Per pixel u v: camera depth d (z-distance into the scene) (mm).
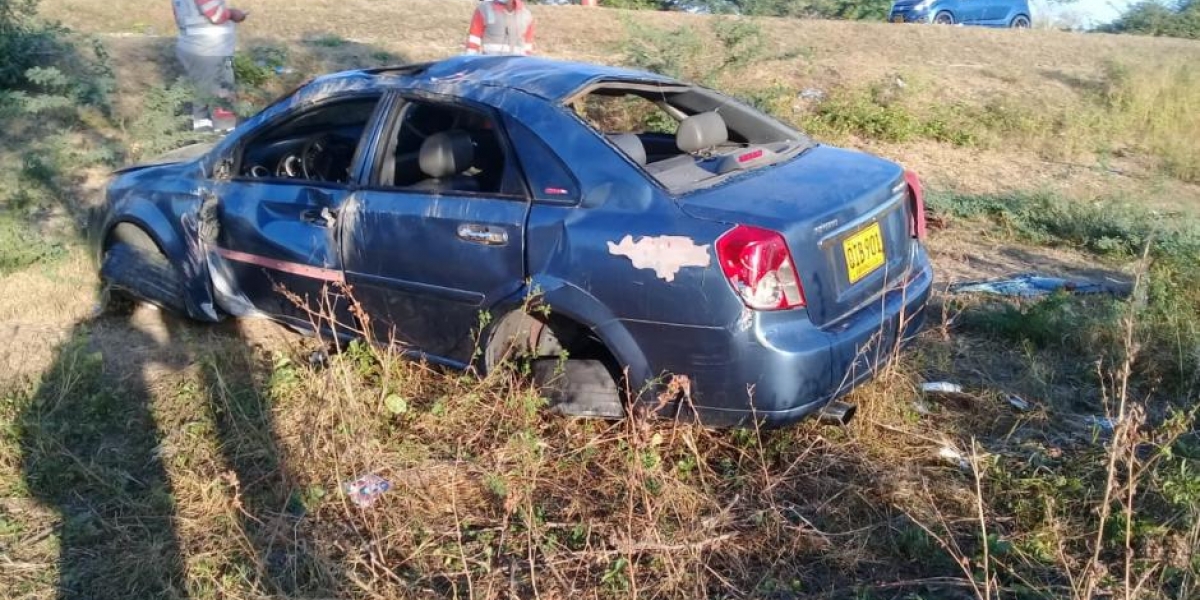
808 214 3686
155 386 4711
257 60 10602
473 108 4215
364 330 4441
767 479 3744
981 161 9906
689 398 3785
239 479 3959
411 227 4254
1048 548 3518
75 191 7500
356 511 3715
